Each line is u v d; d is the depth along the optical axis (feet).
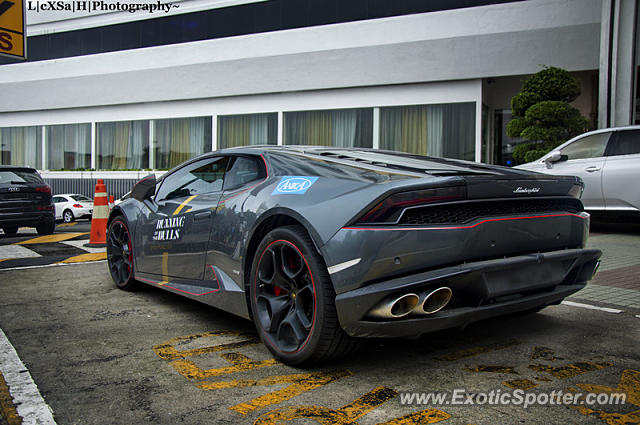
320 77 50.19
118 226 14.32
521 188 8.05
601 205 24.22
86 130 64.03
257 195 9.21
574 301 12.48
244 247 9.09
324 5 50.06
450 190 7.34
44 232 32.07
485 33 43.65
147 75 58.75
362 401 6.88
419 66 46.16
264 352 8.98
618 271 16.15
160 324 10.85
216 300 9.97
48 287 14.74
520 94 39.09
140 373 7.98
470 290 7.60
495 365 8.18
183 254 11.16
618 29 34.37
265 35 52.37
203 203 10.81
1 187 28.25
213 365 8.33
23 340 9.71
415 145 47.47
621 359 8.45
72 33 63.21
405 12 46.88
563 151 26.05
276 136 53.47
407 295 6.88
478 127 44.98
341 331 7.59
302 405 6.77
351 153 10.16
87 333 10.19
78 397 7.09
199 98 56.70
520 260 7.87
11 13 36.35
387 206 7.14
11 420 6.39
